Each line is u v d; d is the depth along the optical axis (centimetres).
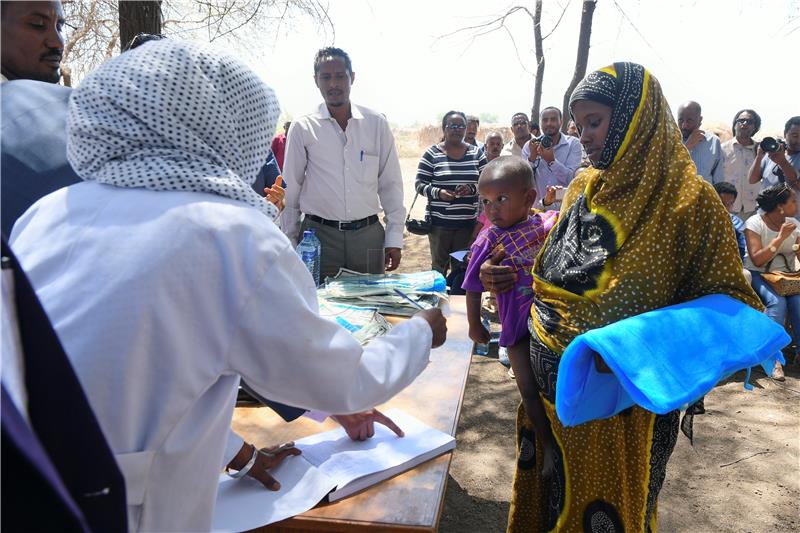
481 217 504
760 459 332
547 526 204
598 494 174
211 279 98
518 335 199
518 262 201
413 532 136
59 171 143
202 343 100
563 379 151
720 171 567
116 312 93
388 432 172
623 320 151
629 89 158
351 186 379
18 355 66
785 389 417
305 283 111
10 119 147
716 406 393
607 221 164
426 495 148
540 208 532
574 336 166
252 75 115
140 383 95
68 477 70
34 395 67
